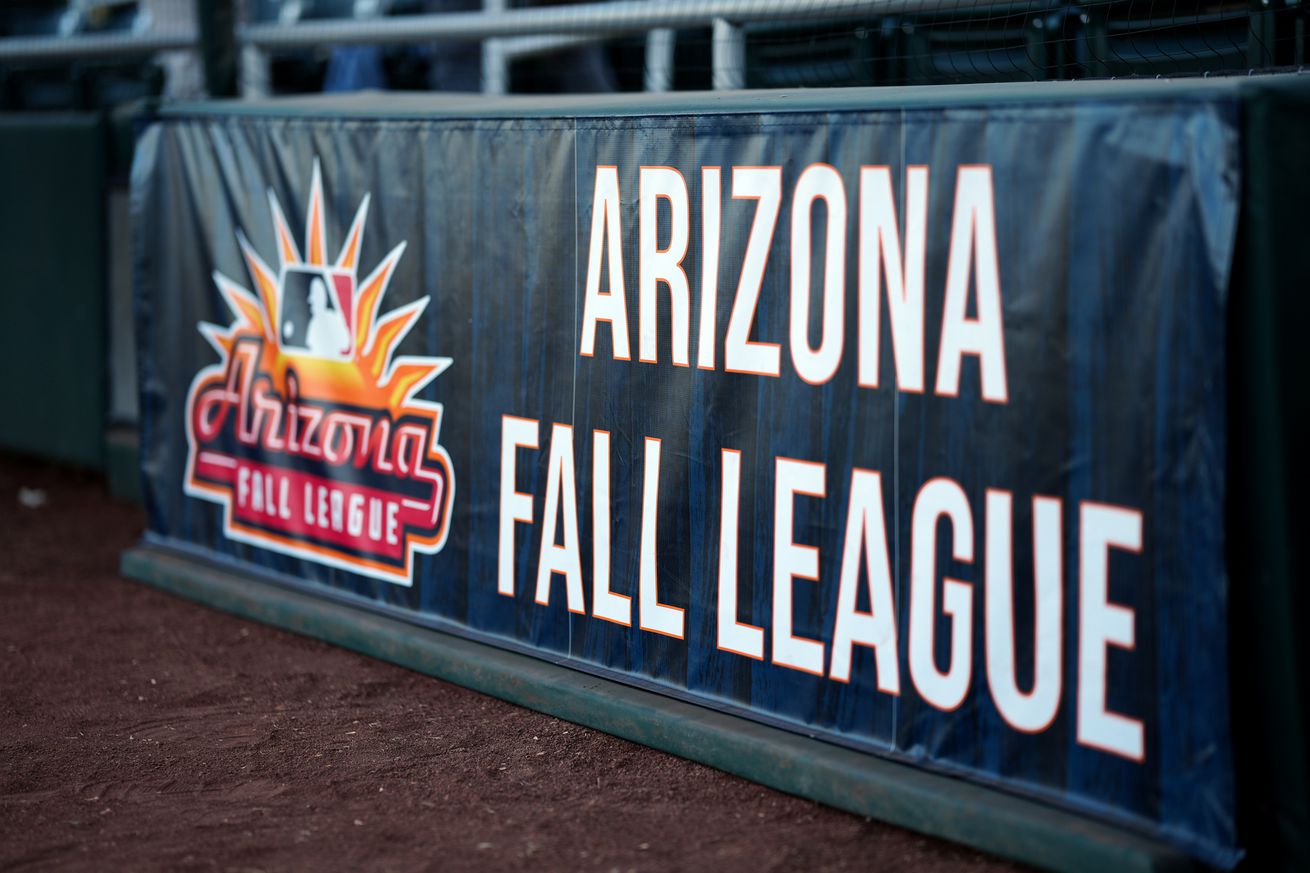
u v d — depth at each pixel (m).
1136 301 5.84
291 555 10.27
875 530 6.80
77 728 8.19
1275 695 5.75
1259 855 5.89
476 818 6.82
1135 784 5.94
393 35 12.39
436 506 9.10
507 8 13.59
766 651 7.32
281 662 9.33
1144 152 5.78
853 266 6.79
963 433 6.43
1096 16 8.58
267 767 7.55
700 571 7.59
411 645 9.01
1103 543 5.99
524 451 8.48
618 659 8.07
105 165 14.23
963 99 6.32
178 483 11.27
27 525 13.53
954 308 6.42
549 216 8.20
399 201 9.16
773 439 7.19
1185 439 5.71
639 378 7.79
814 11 9.57
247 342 10.47
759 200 7.15
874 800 6.57
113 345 14.55
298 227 9.93
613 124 7.79
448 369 8.94
